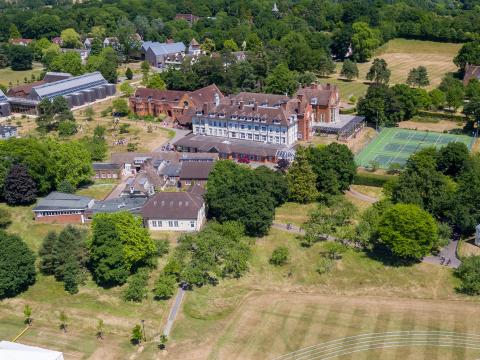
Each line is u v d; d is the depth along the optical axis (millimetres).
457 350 124688
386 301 143875
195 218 170625
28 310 137250
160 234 171500
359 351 125812
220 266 157875
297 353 126438
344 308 141625
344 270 156250
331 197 189500
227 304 144875
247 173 184000
